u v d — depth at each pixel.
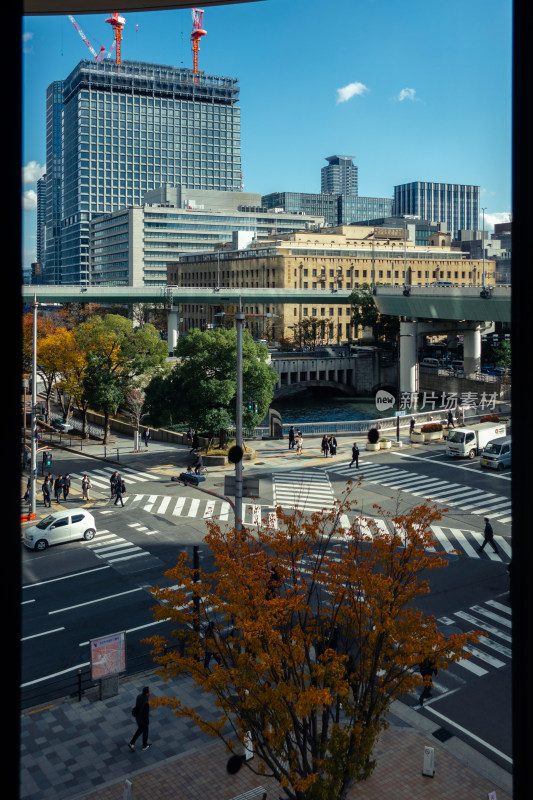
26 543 31.62
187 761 16.33
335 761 11.59
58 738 17.34
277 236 186.12
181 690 19.69
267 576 13.58
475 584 26.92
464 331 106.00
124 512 37.72
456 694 19.20
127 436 62.34
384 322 129.62
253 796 14.18
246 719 11.84
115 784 15.45
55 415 73.31
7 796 3.89
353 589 13.80
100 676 19.06
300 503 38.22
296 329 150.12
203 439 55.03
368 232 187.38
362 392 127.25
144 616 24.14
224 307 156.75
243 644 12.32
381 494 40.41
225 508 38.00
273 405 114.44
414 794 14.92
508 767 15.92
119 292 114.12
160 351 59.78
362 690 13.17
